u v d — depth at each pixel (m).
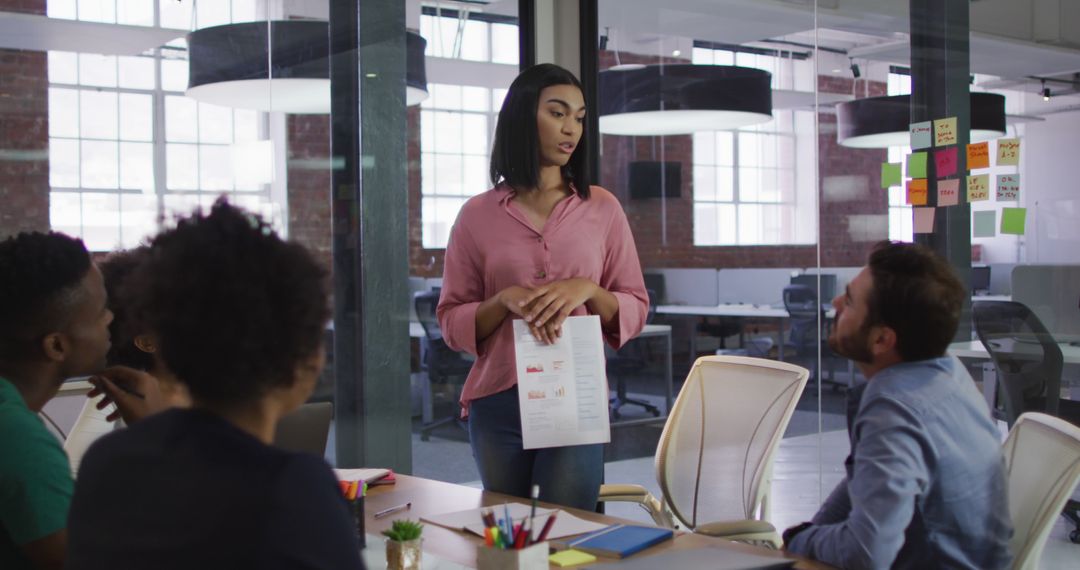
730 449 2.64
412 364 6.11
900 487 1.53
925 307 1.61
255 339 0.97
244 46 4.94
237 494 0.90
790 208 5.33
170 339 0.99
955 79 3.18
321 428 2.30
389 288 4.39
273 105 5.28
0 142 4.71
